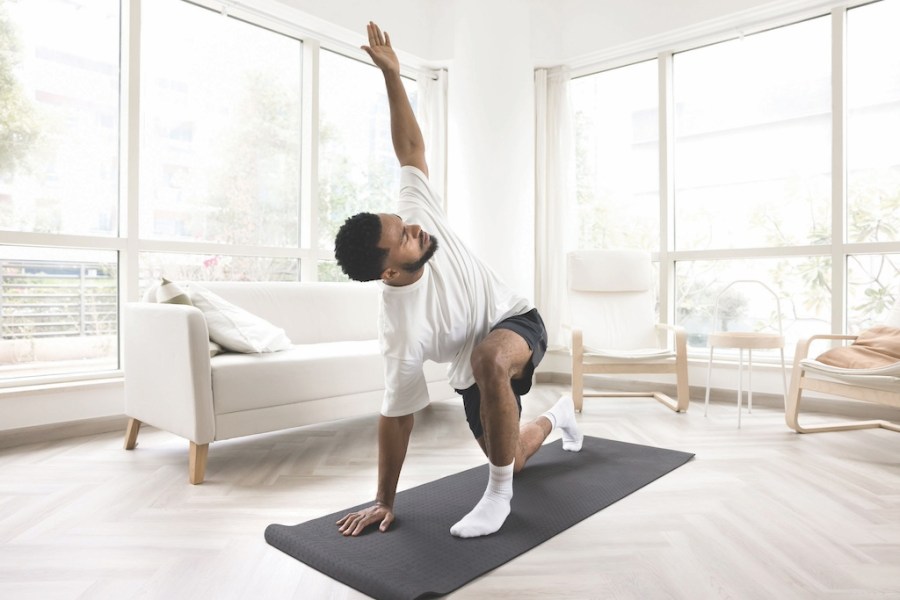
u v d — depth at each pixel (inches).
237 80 149.4
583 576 56.4
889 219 138.4
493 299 69.2
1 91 113.7
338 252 55.2
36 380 114.5
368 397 110.7
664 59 171.2
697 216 168.7
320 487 83.7
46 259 118.1
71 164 122.2
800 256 149.5
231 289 124.0
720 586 54.2
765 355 154.8
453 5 181.0
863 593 52.7
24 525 69.3
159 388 94.0
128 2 127.4
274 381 95.5
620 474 87.9
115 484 84.8
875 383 98.1
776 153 155.4
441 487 82.1
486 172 170.6
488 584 54.8
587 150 189.8
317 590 54.3
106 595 52.8
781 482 85.0
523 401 152.4
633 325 159.5
